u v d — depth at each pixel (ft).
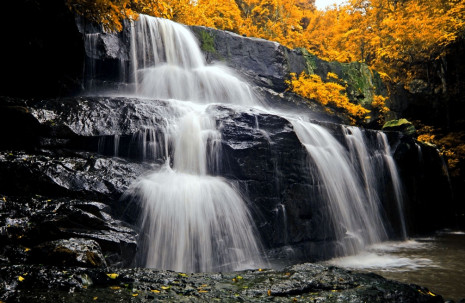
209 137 24.39
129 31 31.37
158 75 32.99
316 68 49.08
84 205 16.47
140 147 22.12
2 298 10.27
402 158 40.04
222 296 12.05
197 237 19.77
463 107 64.80
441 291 18.03
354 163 33.63
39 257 13.16
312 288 13.21
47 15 24.16
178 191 20.24
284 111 40.50
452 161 58.13
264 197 23.85
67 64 26.84
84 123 21.07
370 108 51.39
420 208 41.68
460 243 33.17
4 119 19.45
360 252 28.50
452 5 64.23
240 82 38.37
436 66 65.82
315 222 26.66
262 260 22.16
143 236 18.15
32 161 17.70
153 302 11.03
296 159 26.37
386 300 12.48
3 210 14.84
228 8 62.69
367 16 71.97
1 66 24.72
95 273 12.53
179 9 49.85
